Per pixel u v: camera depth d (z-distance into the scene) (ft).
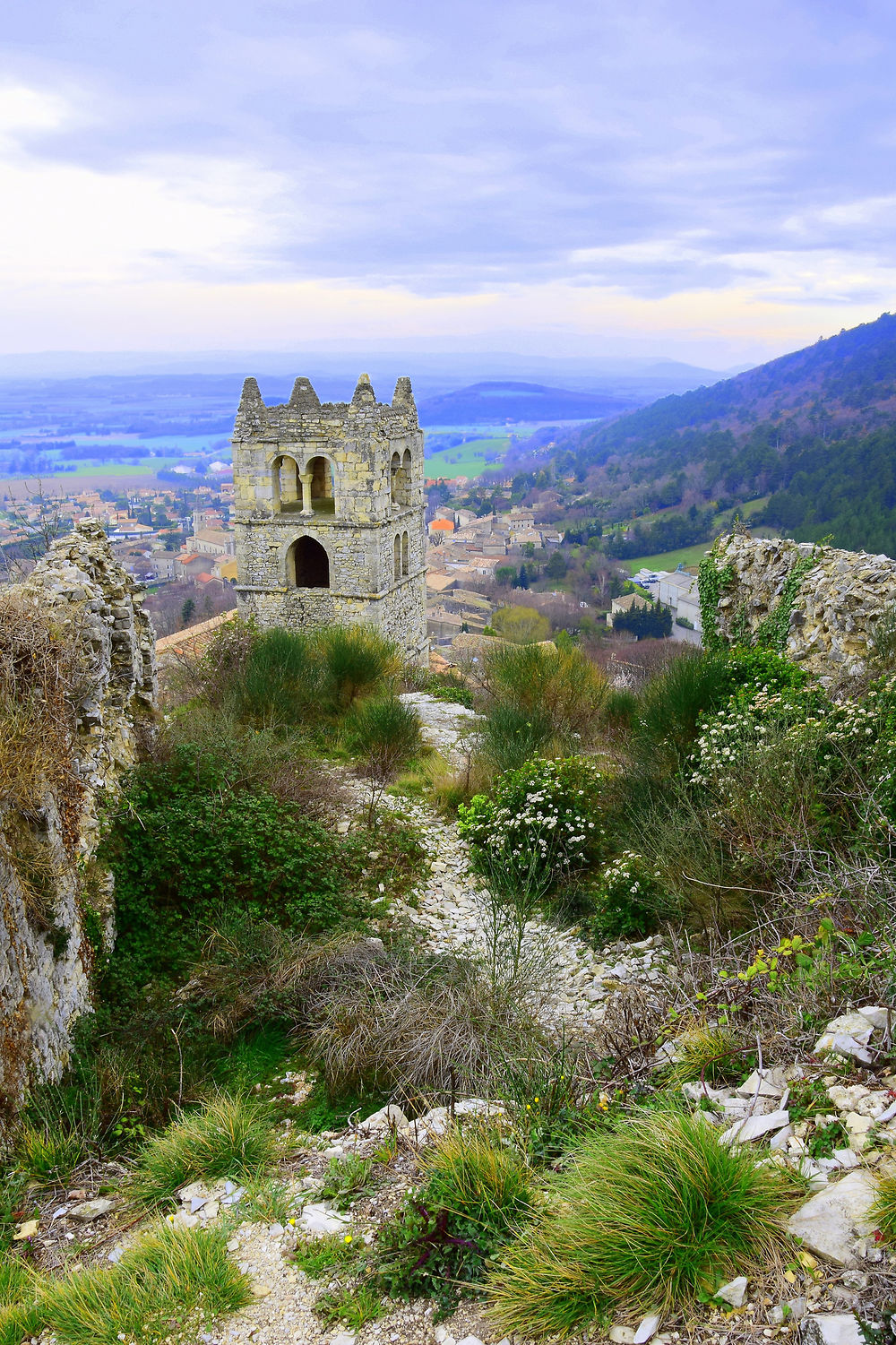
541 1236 11.92
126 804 26.96
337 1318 12.28
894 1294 9.45
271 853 28.37
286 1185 15.84
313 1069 20.47
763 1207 11.10
